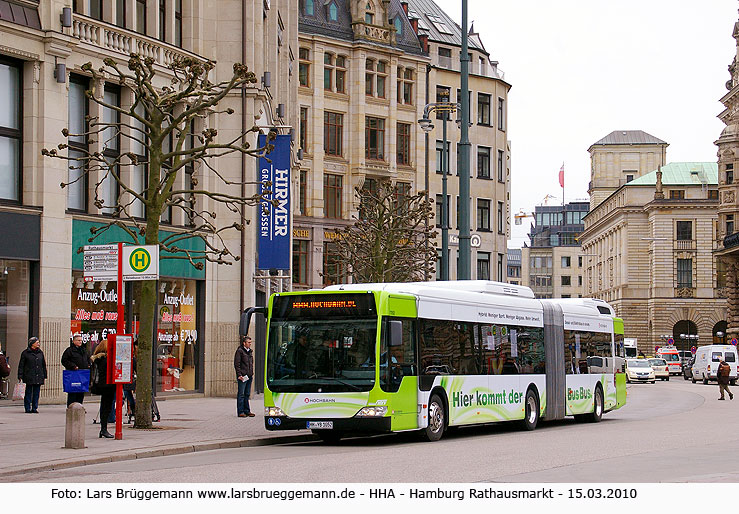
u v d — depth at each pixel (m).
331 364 21.12
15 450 17.78
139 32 33.03
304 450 19.67
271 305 21.84
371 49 70.25
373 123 71.12
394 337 20.53
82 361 24.48
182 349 35.06
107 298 31.30
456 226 80.69
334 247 67.94
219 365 36.16
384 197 49.19
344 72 69.81
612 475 14.58
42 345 28.81
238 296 36.25
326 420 20.95
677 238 120.81
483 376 24.55
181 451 18.89
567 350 29.27
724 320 119.12
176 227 34.47
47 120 29.23
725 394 55.31
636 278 126.00
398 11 74.94
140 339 22.66
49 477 14.71
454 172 80.44
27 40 28.77
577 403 29.56
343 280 66.25
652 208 121.88
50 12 29.19
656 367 90.06
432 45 80.38
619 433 24.48
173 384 34.62
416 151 74.00
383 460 16.88
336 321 21.30
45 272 29.05
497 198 85.69
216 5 36.88
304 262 66.38
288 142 38.41
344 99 69.50
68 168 30.17
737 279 92.44
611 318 33.25
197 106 22.20
